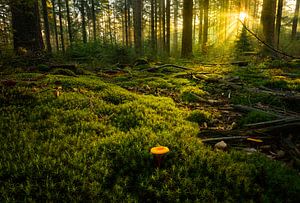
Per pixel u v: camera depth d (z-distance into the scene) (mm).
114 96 6418
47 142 3758
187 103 6727
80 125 4562
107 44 15797
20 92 5824
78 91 6574
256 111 5434
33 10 11016
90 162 3389
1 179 2984
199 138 4418
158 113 5574
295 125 4297
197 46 24922
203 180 3133
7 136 3941
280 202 2916
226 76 9648
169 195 2875
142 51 18219
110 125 4664
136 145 3781
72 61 12727
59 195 2748
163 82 8930
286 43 23547
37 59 10281
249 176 3291
